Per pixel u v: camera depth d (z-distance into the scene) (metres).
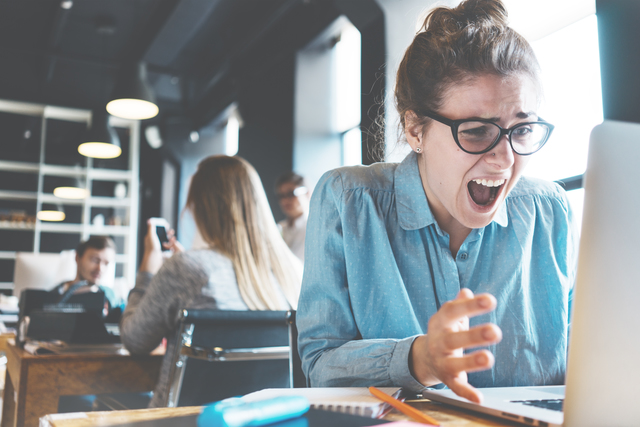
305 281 0.90
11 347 1.85
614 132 0.48
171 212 7.80
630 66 0.98
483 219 0.81
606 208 0.47
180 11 5.18
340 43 5.02
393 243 0.89
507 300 0.87
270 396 0.61
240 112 6.09
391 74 1.06
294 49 5.14
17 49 6.06
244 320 1.31
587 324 0.47
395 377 0.66
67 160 7.71
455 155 0.77
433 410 0.60
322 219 0.91
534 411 0.53
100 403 1.58
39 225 7.18
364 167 0.97
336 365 0.74
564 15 2.20
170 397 1.33
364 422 0.48
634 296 0.47
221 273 1.52
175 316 1.49
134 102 5.56
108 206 7.95
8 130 7.79
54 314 1.77
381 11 2.88
